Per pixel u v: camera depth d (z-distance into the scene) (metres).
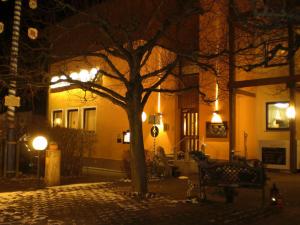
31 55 13.81
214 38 17.12
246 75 19.83
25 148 18.09
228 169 10.19
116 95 12.23
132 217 8.63
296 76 17.03
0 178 15.53
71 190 12.65
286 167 18.11
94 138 17.66
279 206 9.59
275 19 7.55
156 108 20.41
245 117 19.98
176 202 10.48
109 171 20.12
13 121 16.08
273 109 19.73
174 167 17.20
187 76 18.80
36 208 9.62
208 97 19.45
